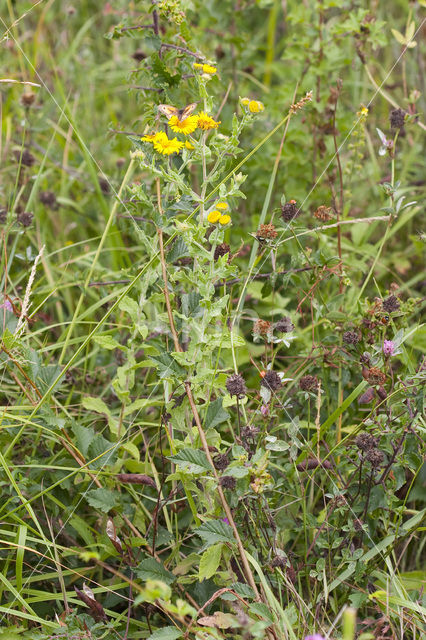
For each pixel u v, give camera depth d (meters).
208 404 1.02
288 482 1.08
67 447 1.06
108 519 1.00
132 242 1.40
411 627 1.00
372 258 1.35
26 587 1.05
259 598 0.95
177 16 1.16
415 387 1.05
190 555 1.02
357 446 1.01
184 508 1.07
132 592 1.05
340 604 1.03
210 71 1.03
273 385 1.02
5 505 1.02
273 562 0.98
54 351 1.27
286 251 1.32
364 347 1.12
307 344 1.23
